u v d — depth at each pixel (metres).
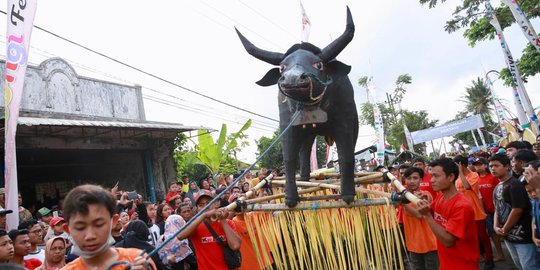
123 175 13.69
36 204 13.37
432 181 3.46
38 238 4.59
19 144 10.05
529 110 9.22
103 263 1.96
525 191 4.04
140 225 4.65
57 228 5.07
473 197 6.20
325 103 3.49
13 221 4.85
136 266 1.92
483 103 40.44
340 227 3.51
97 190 1.93
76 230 1.86
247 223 3.78
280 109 3.71
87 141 11.45
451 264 3.36
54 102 10.98
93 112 12.01
